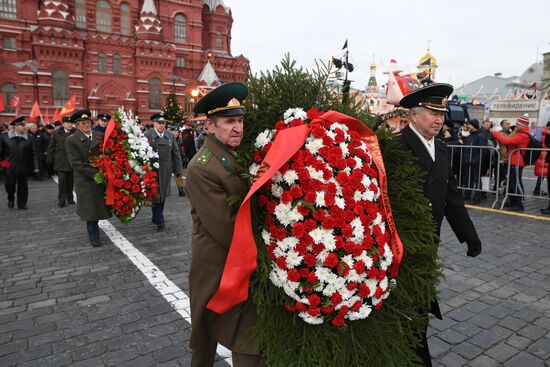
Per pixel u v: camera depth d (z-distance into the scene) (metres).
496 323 3.39
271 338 1.95
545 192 10.12
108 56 36.03
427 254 2.25
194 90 25.98
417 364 2.18
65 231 6.45
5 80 31.72
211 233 1.94
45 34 32.75
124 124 5.55
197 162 2.00
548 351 2.98
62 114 23.91
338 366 1.94
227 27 44.31
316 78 2.31
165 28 39.66
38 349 3.03
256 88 2.24
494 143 10.41
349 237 1.88
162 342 3.12
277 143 1.92
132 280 4.38
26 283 4.30
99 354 2.96
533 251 5.26
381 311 2.14
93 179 5.43
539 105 16.78
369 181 2.03
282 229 1.90
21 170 8.11
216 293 1.89
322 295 1.90
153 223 7.00
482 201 8.81
